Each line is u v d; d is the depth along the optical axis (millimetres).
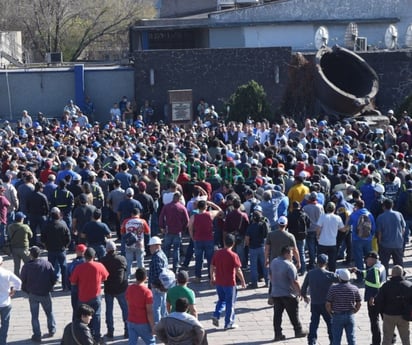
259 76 56281
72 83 58031
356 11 64188
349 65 55938
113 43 109625
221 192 26766
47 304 20172
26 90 57906
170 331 15062
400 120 48875
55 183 29125
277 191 25156
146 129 44688
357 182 27578
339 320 17516
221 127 41500
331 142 35406
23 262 25672
